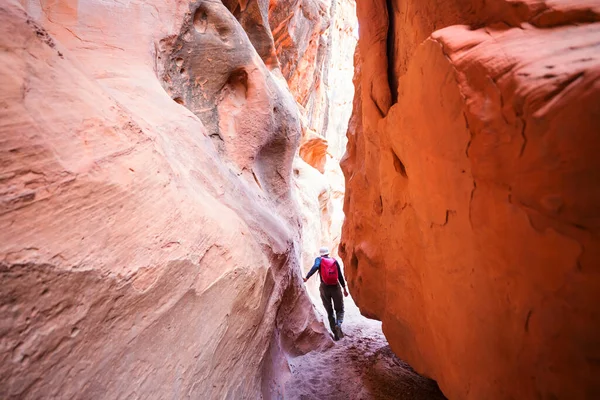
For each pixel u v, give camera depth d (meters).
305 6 10.72
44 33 1.05
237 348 1.56
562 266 1.01
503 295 1.31
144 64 2.25
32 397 0.73
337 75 19.08
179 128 1.98
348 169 4.93
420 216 2.07
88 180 0.98
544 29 1.22
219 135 2.88
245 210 2.30
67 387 0.80
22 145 0.83
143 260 1.09
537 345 1.14
